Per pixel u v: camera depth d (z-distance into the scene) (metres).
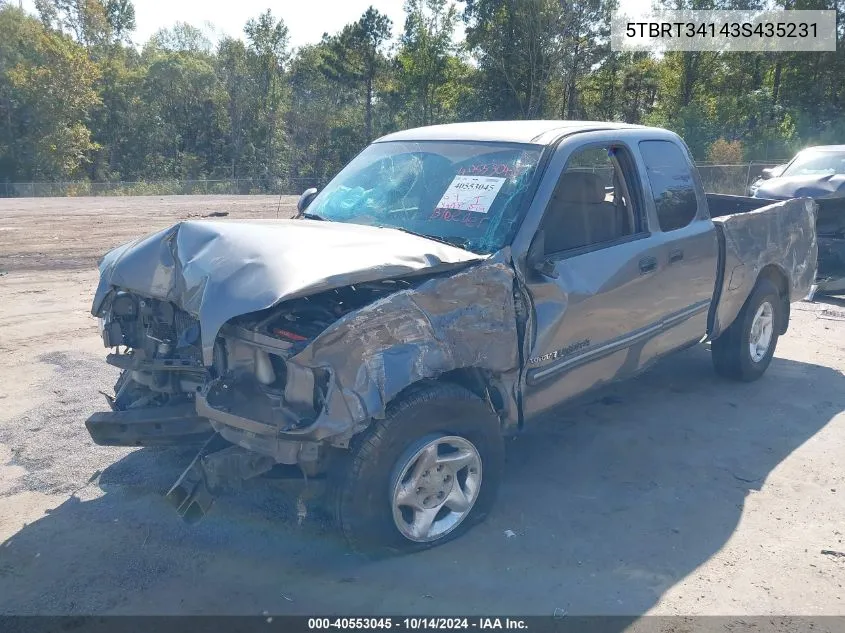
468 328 3.54
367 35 68.69
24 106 61.09
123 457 4.62
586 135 4.53
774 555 3.73
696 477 4.57
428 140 4.87
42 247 14.95
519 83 53.12
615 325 4.48
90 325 7.98
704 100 51.44
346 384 3.13
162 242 3.93
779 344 7.70
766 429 5.35
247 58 76.06
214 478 3.27
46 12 75.00
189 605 3.22
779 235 6.27
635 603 3.31
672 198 5.09
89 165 70.38
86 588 3.31
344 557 3.59
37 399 5.63
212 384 3.38
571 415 5.58
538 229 3.96
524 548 3.72
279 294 3.13
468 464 3.70
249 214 24.06
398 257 3.45
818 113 50.91
